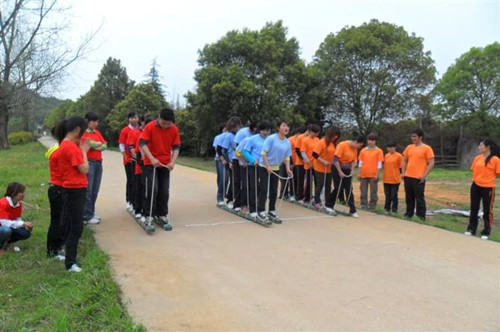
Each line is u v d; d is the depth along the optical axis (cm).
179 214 752
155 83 4456
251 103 2412
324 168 796
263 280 428
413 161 792
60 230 494
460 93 2777
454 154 2894
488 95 2748
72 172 441
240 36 2533
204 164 2289
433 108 2906
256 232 626
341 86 2730
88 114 659
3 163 1752
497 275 457
